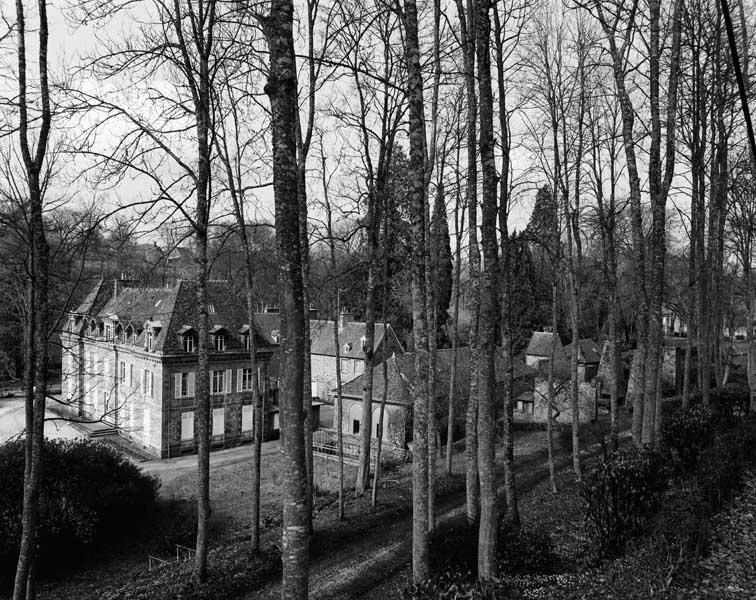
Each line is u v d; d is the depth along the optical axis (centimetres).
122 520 2239
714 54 1988
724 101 2016
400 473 2650
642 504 1104
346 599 1325
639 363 1728
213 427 3747
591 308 5331
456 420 3322
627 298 4856
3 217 1162
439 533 1295
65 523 1939
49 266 1295
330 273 2170
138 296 4262
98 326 4384
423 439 1059
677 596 789
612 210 2191
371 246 2098
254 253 2116
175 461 3434
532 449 3017
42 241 1155
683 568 858
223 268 3391
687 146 2256
